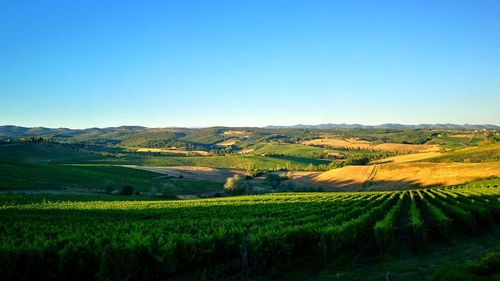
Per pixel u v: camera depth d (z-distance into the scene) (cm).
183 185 12581
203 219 3966
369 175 13125
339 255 2512
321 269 2250
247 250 2228
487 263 1614
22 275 1962
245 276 2109
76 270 2014
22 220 4169
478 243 2856
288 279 2078
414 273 2011
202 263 2266
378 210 4153
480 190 7362
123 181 12044
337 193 10369
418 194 7762
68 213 5097
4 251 1930
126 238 2366
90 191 9681
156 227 3209
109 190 9831
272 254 2275
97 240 2259
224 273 2206
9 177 9500
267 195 9619
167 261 2091
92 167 14325
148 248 2092
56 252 2058
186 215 4719
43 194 7938
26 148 19850
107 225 3481
